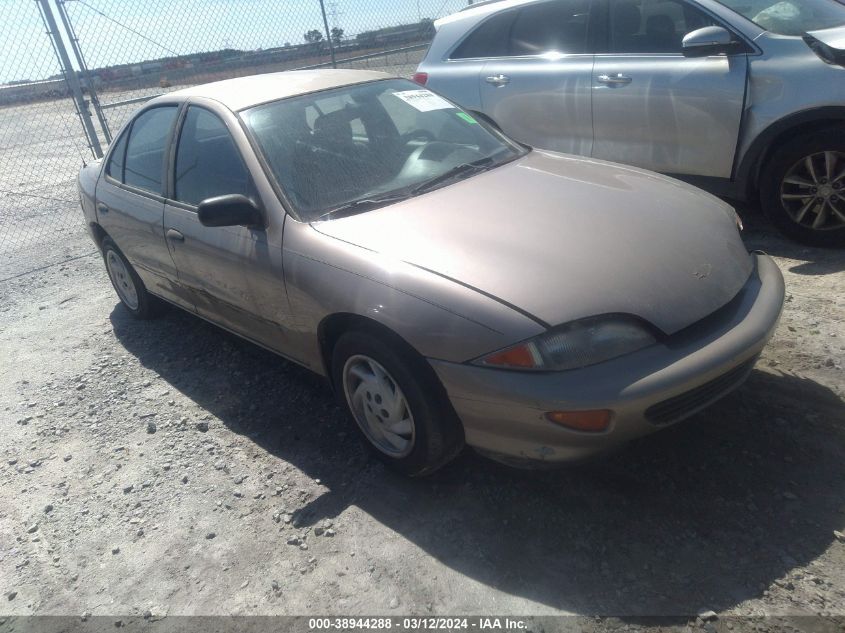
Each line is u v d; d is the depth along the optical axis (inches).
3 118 520.7
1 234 310.8
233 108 143.0
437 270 103.5
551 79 216.8
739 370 101.8
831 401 119.7
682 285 101.8
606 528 100.7
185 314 200.5
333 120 144.6
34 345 194.4
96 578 107.0
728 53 181.6
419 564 99.6
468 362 97.0
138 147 173.5
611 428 92.0
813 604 85.0
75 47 305.9
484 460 118.8
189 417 146.2
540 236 109.0
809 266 170.2
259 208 128.8
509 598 92.0
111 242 190.2
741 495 103.0
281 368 160.1
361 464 123.0
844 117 165.6
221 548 108.6
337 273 112.8
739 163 186.5
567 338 93.4
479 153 147.9
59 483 131.2
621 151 209.2
